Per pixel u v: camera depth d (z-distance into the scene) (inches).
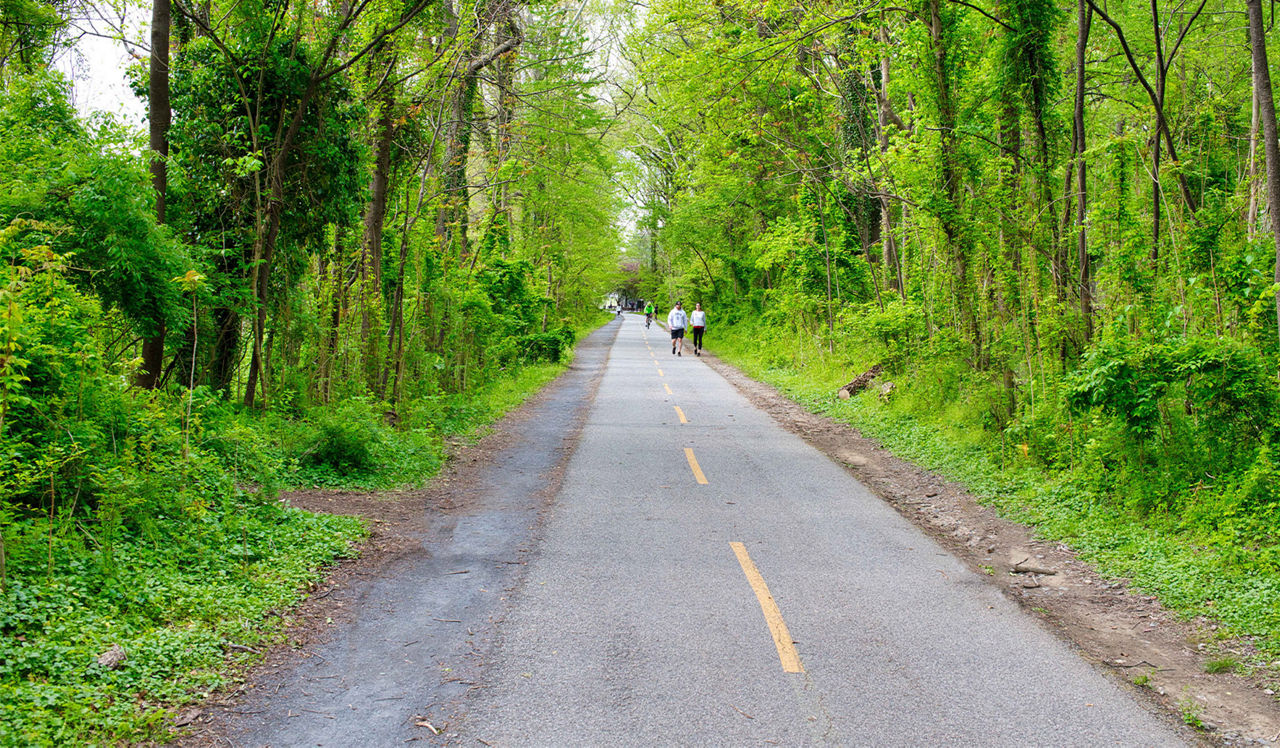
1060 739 165.3
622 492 388.8
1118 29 432.8
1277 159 306.2
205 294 363.3
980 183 557.3
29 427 251.0
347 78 482.6
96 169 318.7
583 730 165.3
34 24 451.8
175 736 161.3
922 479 434.6
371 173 557.0
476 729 165.5
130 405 280.5
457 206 740.7
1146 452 349.1
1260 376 320.8
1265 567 263.1
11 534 214.4
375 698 179.3
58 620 194.1
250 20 422.3
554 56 768.3
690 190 1546.5
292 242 460.4
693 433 574.9
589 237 1756.9
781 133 1032.2
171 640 196.7
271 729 165.0
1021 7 519.2
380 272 587.8
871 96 895.1
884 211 907.4
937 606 242.1
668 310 3046.3
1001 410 488.7
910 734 165.6
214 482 293.7
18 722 152.3
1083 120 482.9
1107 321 415.5
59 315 263.6
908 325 678.5
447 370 727.1
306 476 385.1
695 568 273.1
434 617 228.4
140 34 433.1
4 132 353.7
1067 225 497.4
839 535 318.3
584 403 747.4
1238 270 370.3
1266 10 649.0
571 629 219.3
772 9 575.8
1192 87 738.2
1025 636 220.5
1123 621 240.8
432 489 397.7
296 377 484.1
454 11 593.6
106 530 232.2
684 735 163.8
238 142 422.9
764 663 198.8
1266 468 298.0
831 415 664.4
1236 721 177.0
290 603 234.7
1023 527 342.6
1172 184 445.1
